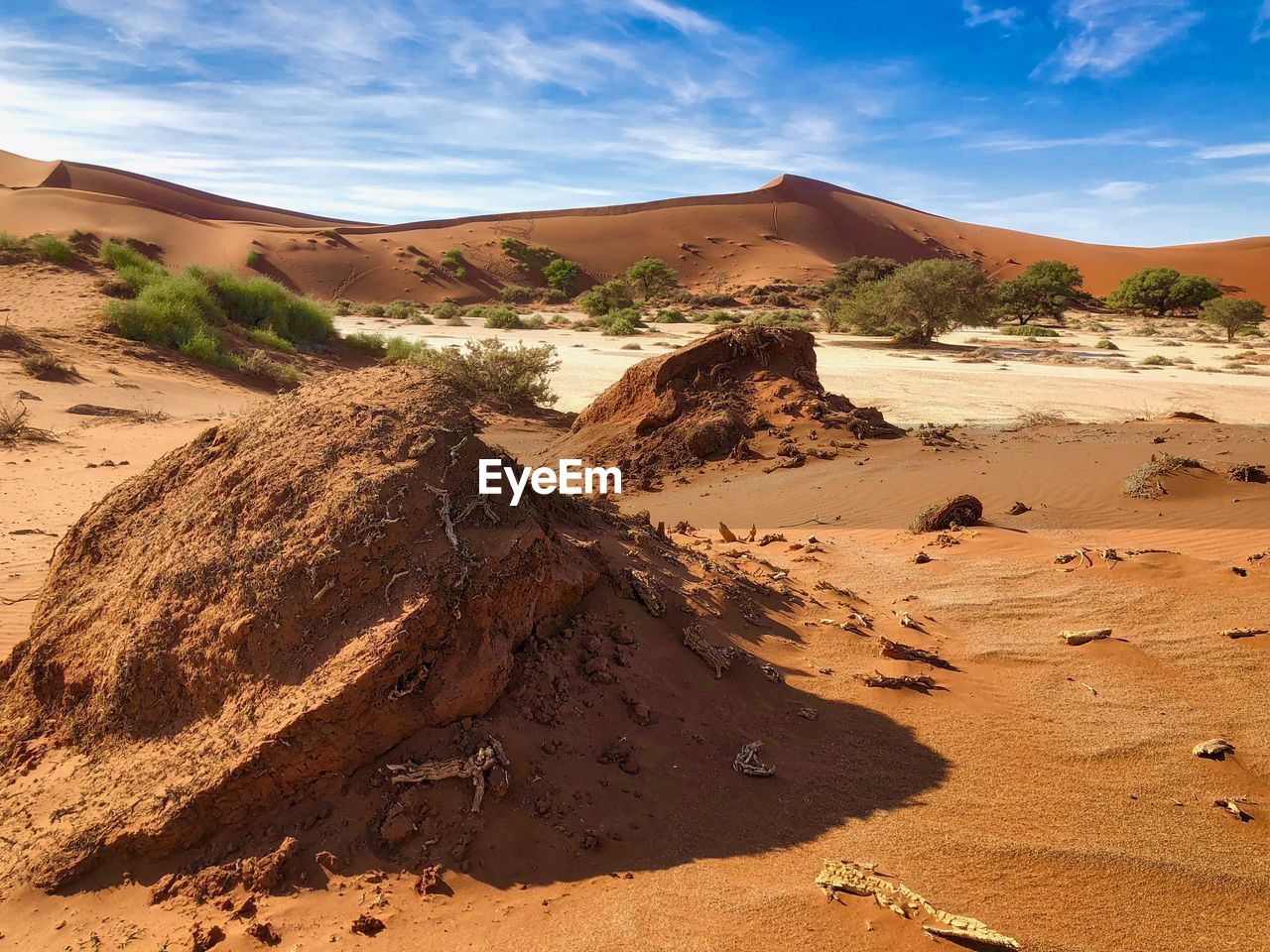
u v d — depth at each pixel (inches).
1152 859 147.8
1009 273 5482.3
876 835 152.6
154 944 123.0
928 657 237.9
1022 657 243.9
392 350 1435.8
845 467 588.7
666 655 202.4
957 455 598.2
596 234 4960.6
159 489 209.3
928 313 1934.1
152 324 1107.9
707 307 3437.5
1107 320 3221.0
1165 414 952.3
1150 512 426.9
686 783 163.5
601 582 217.8
